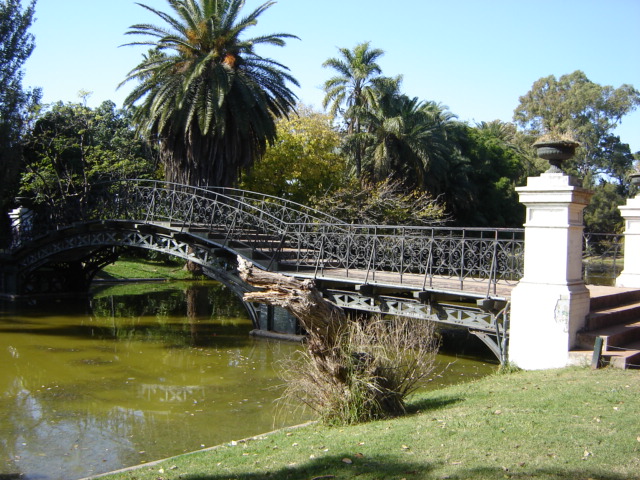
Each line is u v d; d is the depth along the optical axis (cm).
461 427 590
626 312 992
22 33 2361
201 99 2028
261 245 1686
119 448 779
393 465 502
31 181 3045
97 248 2386
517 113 6050
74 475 686
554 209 882
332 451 567
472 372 1210
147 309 2208
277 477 515
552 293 874
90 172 3084
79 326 1823
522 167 4766
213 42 2117
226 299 2534
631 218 1248
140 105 2239
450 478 457
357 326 725
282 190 2742
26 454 758
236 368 1271
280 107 2308
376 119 3484
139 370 1256
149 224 1788
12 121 2386
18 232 2384
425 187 3572
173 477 564
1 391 1086
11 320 1912
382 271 1495
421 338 822
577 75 5825
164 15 2155
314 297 655
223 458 613
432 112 3725
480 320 1071
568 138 880
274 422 882
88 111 3441
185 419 907
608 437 517
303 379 747
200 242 1739
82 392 1079
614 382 716
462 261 1159
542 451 496
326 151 2827
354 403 697
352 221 2327
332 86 3594
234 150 2177
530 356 895
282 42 2248
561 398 662
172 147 2211
